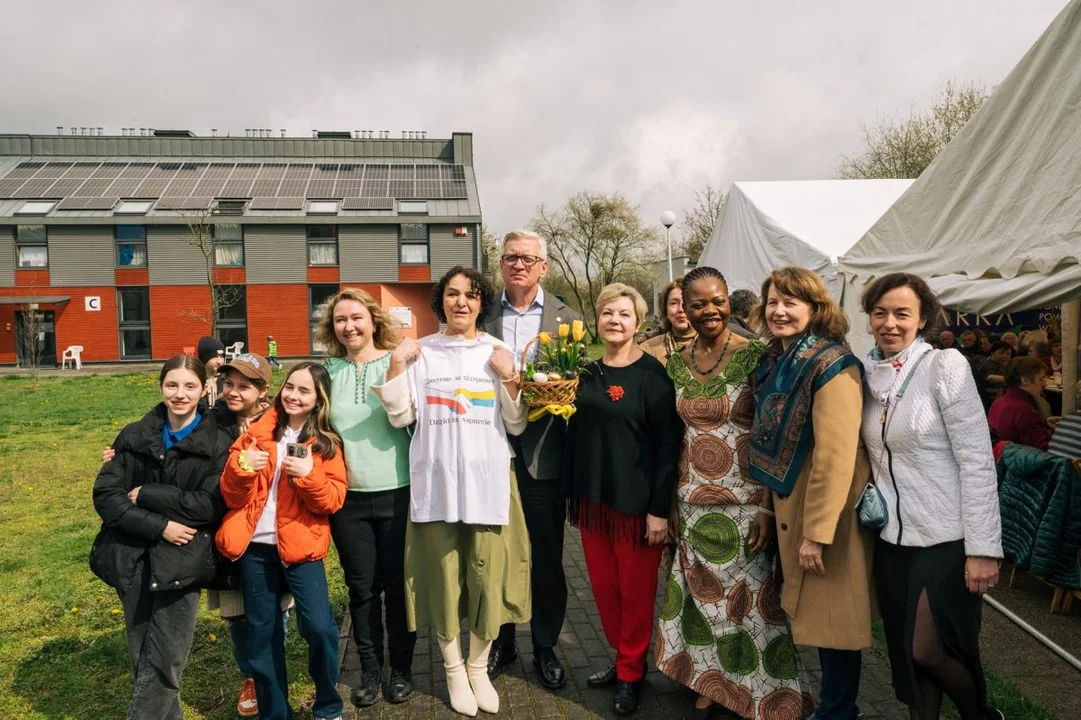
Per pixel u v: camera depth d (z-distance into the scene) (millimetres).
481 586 3232
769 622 3006
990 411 5590
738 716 3143
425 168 35469
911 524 2533
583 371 3303
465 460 3152
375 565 3297
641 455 3180
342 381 3236
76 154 35000
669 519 3295
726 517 3021
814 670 3688
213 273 29703
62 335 29516
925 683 2570
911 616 2523
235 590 3010
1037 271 4059
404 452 3271
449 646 3273
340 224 30781
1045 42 4137
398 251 31125
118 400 16797
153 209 30234
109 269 29703
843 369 2623
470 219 31078
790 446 2721
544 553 3498
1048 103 4113
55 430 12469
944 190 5195
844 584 2654
